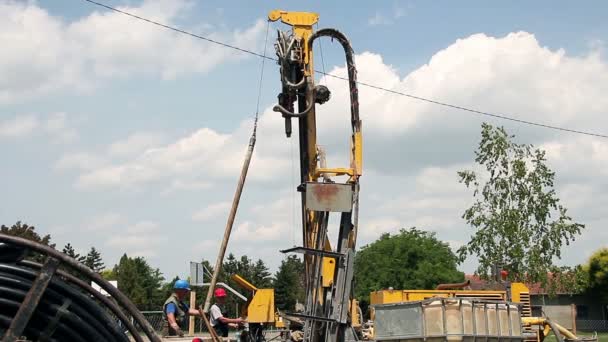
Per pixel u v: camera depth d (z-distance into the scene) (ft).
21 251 15.85
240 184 41.83
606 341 125.59
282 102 51.75
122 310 17.12
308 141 50.78
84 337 15.85
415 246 226.17
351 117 50.55
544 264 75.20
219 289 46.73
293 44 50.21
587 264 204.74
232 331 60.80
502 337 45.93
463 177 79.00
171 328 32.83
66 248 165.27
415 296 57.21
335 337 46.75
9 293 15.52
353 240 47.96
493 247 76.23
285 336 58.59
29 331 15.62
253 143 42.65
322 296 48.55
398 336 45.80
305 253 46.21
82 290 16.34
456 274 224.74
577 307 209.87
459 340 44.06
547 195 76.28
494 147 77.61
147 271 259.60
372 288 223.30
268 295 53.88
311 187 47.19
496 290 62.59
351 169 49.42
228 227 41.16
